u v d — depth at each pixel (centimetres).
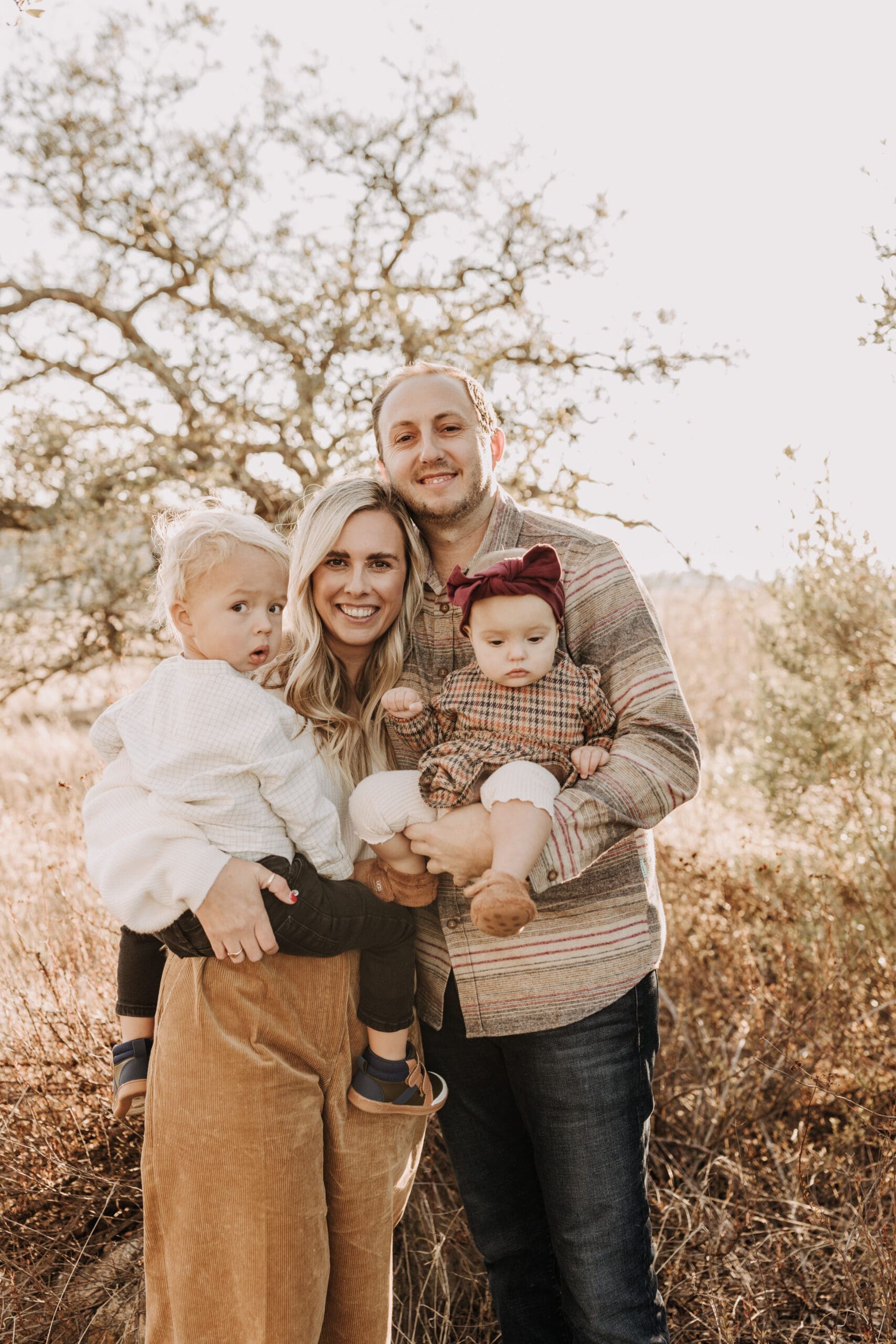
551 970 186
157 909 168
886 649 402
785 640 448
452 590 187
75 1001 262
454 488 201
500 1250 208
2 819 436
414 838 178
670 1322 222
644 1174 194
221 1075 166
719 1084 278
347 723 194
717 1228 237
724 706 731
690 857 362
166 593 182
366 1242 179
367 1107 177
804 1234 232
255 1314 162
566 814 172
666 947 327
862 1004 295
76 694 643
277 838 172
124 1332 213
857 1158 264
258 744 169
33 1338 213
